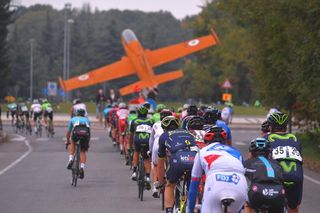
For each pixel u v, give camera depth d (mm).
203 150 20438
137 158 38719
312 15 54062
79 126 41438
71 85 123438
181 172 24812
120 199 36625
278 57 66625
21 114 98875
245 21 75375
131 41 128750
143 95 111562
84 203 35031
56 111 169500
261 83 73938
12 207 33500
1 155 65875
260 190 20672
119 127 62219
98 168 53594
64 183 43781
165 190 25734
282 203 20781
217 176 19375
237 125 122125
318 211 33125
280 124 24719
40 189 40688
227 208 19219
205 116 28781
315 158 59906
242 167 19734
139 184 36500
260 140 21516
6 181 44781
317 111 64188
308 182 46094
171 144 25453
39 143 81438
